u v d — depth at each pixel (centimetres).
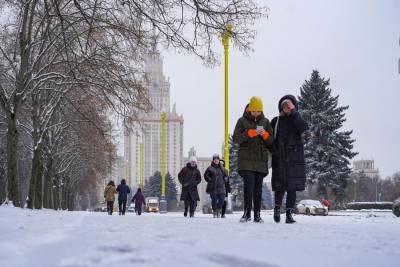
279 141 962
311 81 6159
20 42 2175
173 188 13700
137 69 2380
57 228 561
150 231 538
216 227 652
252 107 945
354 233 556
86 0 1914
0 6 2489
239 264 272
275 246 377
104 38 2200
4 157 4841
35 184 2756
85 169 6900
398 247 390
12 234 449
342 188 5984
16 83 2170
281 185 961
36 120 2839
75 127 3794
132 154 14900
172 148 15000
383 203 5716
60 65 2614
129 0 1544
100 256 298
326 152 5919
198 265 265
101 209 8206
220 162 1808
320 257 313
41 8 2361
